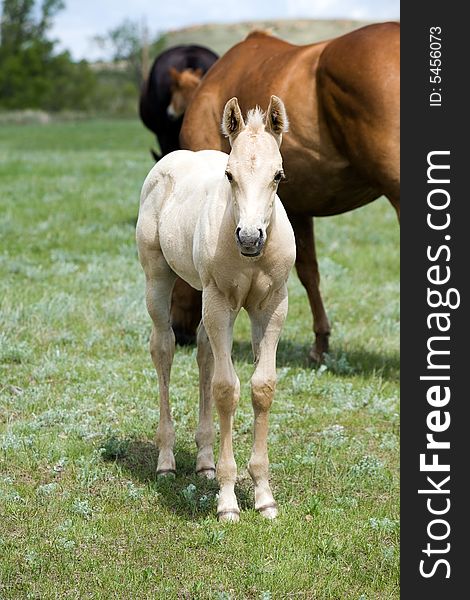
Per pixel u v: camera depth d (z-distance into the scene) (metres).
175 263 6.18
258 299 5.63
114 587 5.05
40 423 7.39
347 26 138.75
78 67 102.31
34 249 14.69
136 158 32.19
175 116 16.36
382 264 14.39
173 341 6.66
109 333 10.05
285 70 8.50
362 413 7.95
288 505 6.03
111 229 16.28
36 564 5.26
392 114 7.84
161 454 6.58
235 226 5.30
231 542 5.52
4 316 10.20
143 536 5.64
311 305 9.39
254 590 5.07
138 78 99.00
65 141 44.75
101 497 6.19
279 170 5.20
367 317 11.20
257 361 5.82
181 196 6.19
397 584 5.17
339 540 5.61
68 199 20.09
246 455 6.93
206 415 6.61
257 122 5.28
